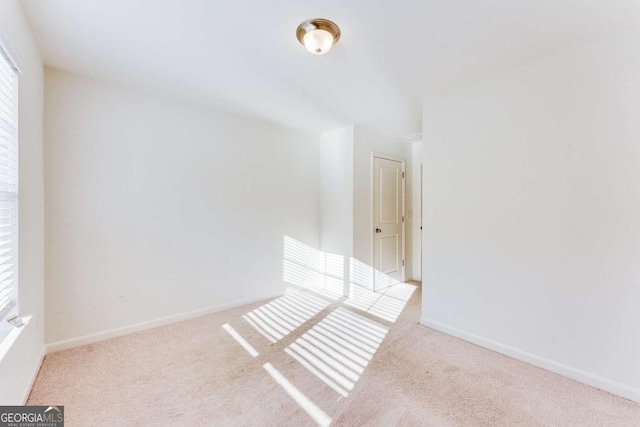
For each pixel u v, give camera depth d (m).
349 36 1.83
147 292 2.70
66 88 2.29
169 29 1.78
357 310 3.22
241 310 3.20
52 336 2.25
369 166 3.87
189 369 2.04
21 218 1.63
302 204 3.93
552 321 2.03
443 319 2.66
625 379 1.75
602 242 1.83
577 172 1.92
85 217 2.38
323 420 1.55
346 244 3.74
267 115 3.32
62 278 2.28
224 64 2.20
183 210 2.91
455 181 2.57
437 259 2.71
